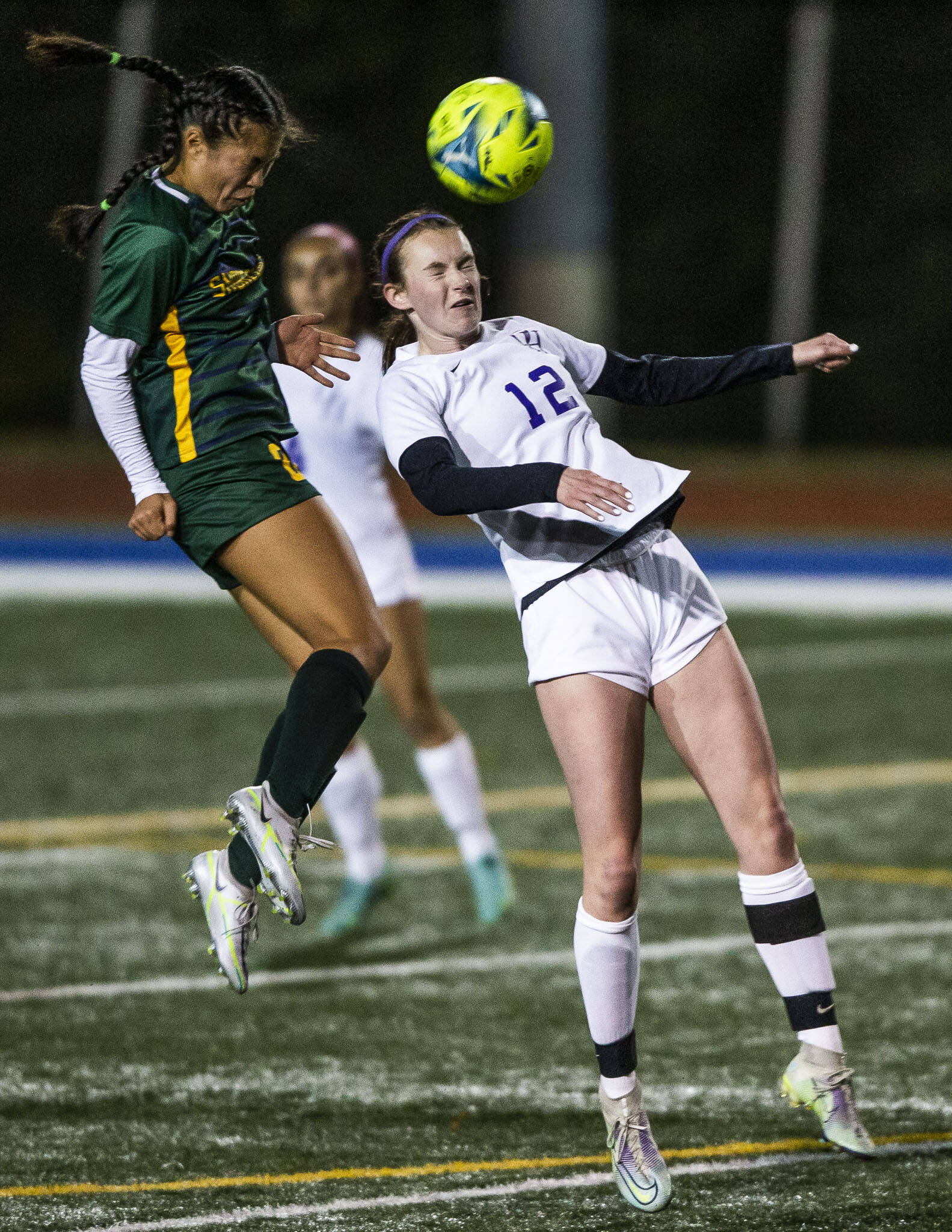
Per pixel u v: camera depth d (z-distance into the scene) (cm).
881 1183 1391
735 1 11169
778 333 10344
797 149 10238
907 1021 1842
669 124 11269
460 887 2492
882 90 10719
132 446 1501
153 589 5666
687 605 1433
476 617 5088
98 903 2391
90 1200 1372
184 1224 1318
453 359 1461
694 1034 1830
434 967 2112
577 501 1298
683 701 1429
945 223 10581
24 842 2725
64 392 10881
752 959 2109
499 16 11331
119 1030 1861
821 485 7925
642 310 11250
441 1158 1480
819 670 4178
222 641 4681
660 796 3048
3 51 11044
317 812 2939
